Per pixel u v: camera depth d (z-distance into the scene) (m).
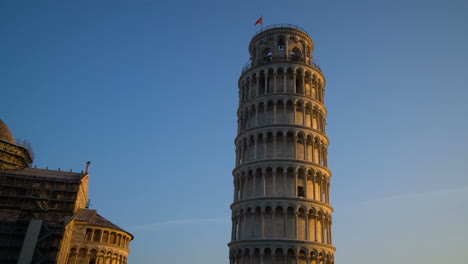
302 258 53.78
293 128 62.16
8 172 73.50
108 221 82.31
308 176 59.97
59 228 62.25
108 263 76.62
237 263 56.69
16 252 59.12
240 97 72.38
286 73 67.12
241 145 65.50
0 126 79.75
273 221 55.38
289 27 72.62
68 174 82.69
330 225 59.88
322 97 70.38
